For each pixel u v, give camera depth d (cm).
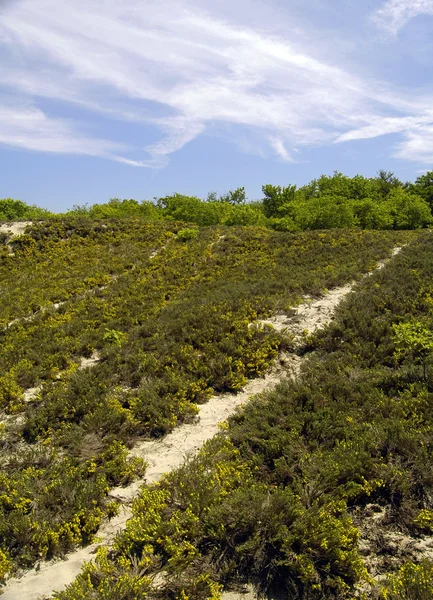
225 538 433
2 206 4175
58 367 1015
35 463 621
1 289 1861
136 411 752
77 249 2342
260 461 561
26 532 474
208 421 744
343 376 774
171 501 512
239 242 2245
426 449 518
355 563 390
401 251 1775
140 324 1297
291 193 4150
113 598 375
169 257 2125
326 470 505
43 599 404
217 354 943
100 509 529
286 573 401
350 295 1244
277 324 1146
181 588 388
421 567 372
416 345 816
